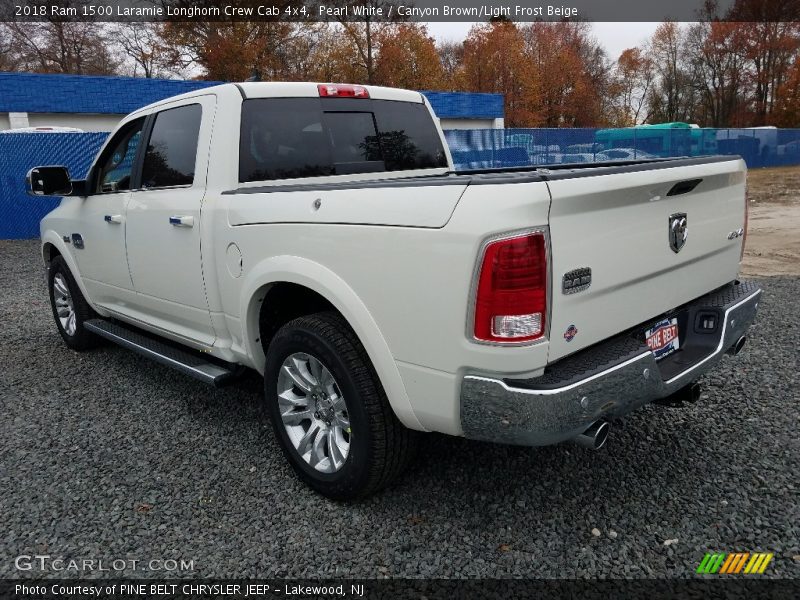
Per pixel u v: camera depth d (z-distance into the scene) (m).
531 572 2.40
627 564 2.42
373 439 2.62
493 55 49.09
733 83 61.50
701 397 3.94
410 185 2.36
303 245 2.75
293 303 3.30
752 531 2.59
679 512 2.74
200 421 3.87
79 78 20.27
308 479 2.96
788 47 57.53
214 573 2.46
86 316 5.08
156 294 3.85
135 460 3.38
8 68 39.25
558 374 2.24
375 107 4.00
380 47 40.22
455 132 17.59
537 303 2.13
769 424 3.53
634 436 3.45
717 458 3.18
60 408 4.14
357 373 2.62
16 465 3.35
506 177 2.18
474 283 2.15
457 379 2.28
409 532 2.67
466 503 2.86
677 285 2.83
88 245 4.53
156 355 3.90
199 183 3.40
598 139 24.47
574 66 55.81
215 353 3.51
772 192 20.69
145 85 21.34
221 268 3.24
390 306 2.43
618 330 2.51
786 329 5.34
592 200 2.26
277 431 3.10
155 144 3.84
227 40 35.69
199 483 3.12
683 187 2.72
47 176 4.33
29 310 7.16
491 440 2.28
